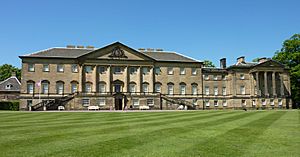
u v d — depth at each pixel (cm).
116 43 6644
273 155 984
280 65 7231
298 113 3544
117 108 6275
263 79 7362
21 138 1336
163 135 1428
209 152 1030
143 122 2175
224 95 7375
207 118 2612
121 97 6278
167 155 980
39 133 1510
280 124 1992
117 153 1008
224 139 1307
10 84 7688
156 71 6938
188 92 7056
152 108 6384
